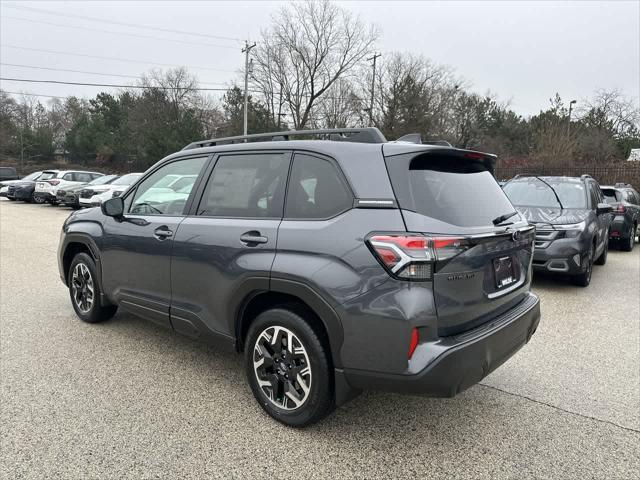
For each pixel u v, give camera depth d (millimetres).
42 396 3244
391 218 2486
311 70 41344
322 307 2605
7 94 66312
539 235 6543
